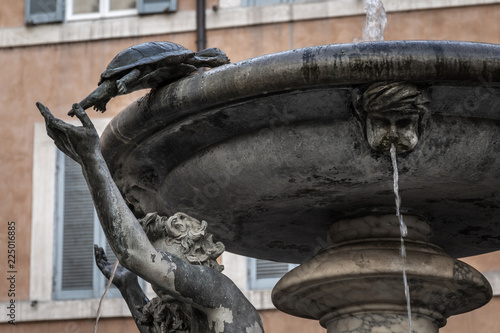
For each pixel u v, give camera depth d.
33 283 14.80
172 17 15.80
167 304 3.68
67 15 16.23
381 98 3.21
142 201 4.02
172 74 3.50
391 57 3.14
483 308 13.53
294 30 15.53
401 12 15.35
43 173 15.44
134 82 3.45
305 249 4.54
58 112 15.89
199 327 3.54
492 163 3.44
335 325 4.03
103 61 16.00
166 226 3.53
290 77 3.20
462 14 15.33
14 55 16.16
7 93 15.98
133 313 4.16
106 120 14.80
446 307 3.99
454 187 3.63
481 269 13.84
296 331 13.82
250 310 3.52
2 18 16.31
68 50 16.12
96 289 14.68
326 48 3.19
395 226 3.92
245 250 4.56
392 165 3.41
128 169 3.92
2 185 15.42
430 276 3.79
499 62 3.14
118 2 16.16
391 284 3.82
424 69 3.15
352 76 3.17
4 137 15.73
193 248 3.52
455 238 4.39
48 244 15.01
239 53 15.55
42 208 15.23
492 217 4.06
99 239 14.98
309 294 4.00
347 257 3.83
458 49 3.15
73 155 3.29
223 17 15.70
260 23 15.60
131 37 15.94
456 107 3.31
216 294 3.47
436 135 3.34
